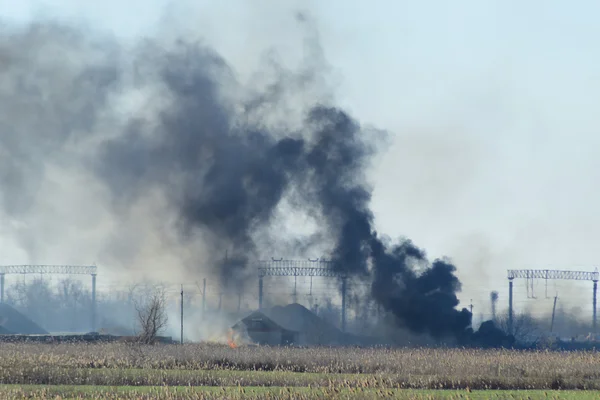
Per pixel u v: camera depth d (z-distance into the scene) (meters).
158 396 167.38
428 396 170.25
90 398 166.75
